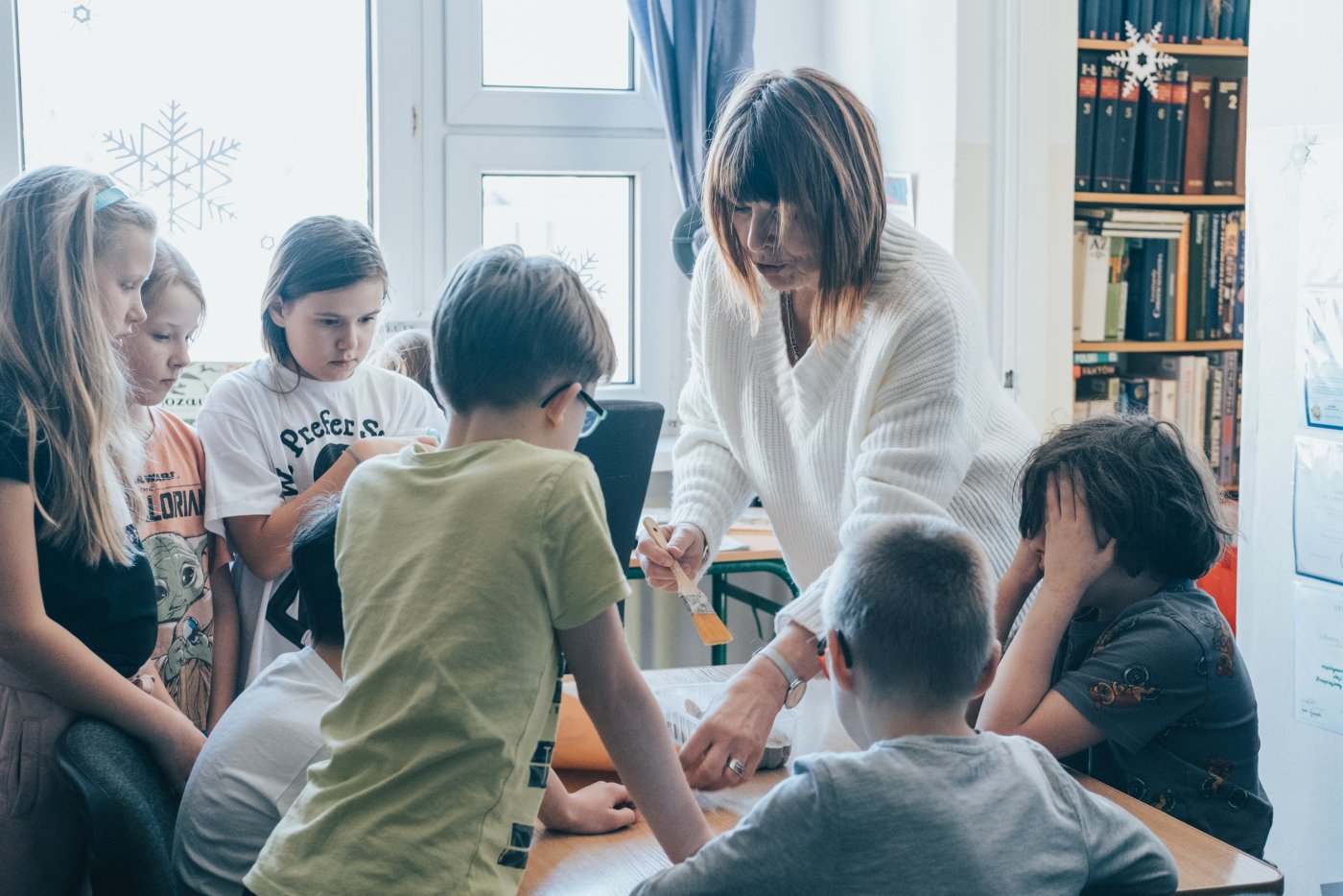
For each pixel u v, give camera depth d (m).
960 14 3.02
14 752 1.48
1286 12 2.14
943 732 1.10
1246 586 2.27
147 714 1.50
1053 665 1.56
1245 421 2.27
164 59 3.10
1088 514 1.48
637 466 2.53
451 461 1.12
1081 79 3.19
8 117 2.98
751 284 1.63
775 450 1.77
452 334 1.11
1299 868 2.18
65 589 1.52
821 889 1.02
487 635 1.04
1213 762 1.47
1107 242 3.28
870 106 3.40
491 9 3.38
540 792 1.08
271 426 2.03
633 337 3.58
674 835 1.14
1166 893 1.14
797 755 1.47
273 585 1.98
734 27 3.25
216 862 1.27
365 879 1.00
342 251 1.99
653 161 3.51
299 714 1.31
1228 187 3.35
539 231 3.48
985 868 1.02
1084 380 3.37
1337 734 2.09
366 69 3.28
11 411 1.46
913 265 1.55
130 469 1.65
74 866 1.54
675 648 3.52
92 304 1.55
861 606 1.11
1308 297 2.11
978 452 1.68
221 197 3.17
